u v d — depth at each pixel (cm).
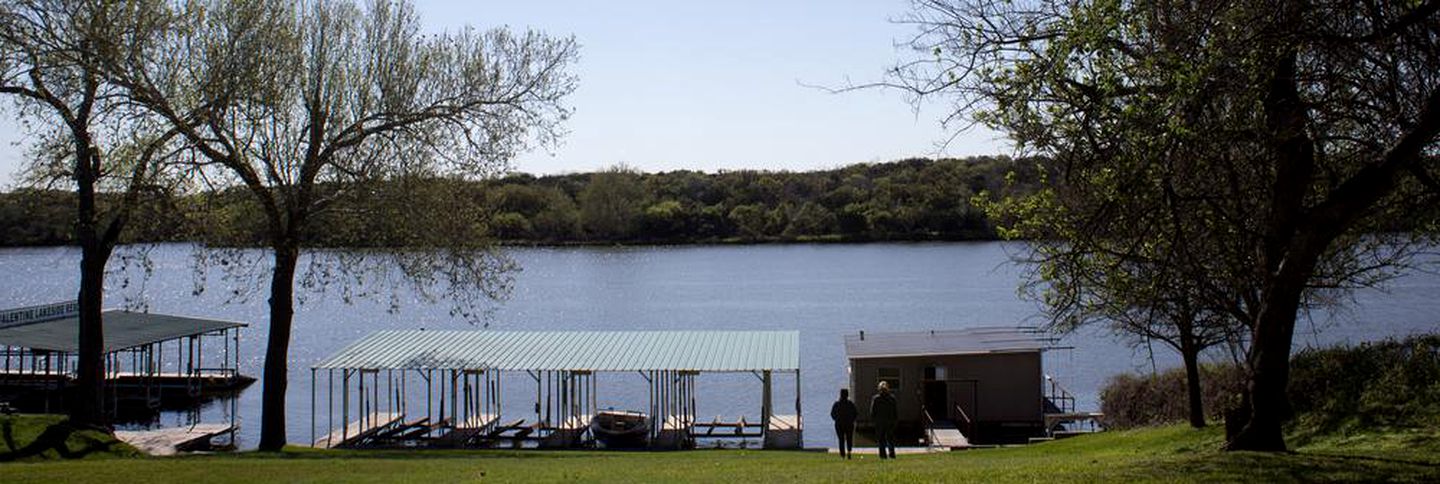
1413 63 1088
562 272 10644
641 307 7781
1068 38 1122
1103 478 1202
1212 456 1323
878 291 8538
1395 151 1140
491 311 3709
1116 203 1186
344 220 2627
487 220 3020
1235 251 1427
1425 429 1580
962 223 11638
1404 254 2334
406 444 3441
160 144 2309
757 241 13012
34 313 4759
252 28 2436
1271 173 1339
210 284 10094
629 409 4284
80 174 2342
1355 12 1075
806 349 5788
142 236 2495
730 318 7081
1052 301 2258
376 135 2650
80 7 2194
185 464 1825
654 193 14225
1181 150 1160
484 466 1841
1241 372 2092
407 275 2764
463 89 2717
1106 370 4912
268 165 2503
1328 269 1989
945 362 3797
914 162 13375
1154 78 1146
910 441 3456
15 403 4319
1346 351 1997
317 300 8738
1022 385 3781
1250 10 1074
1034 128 1184
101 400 2758
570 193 14500
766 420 3391
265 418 2644
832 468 1639
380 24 2684
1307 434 1750
